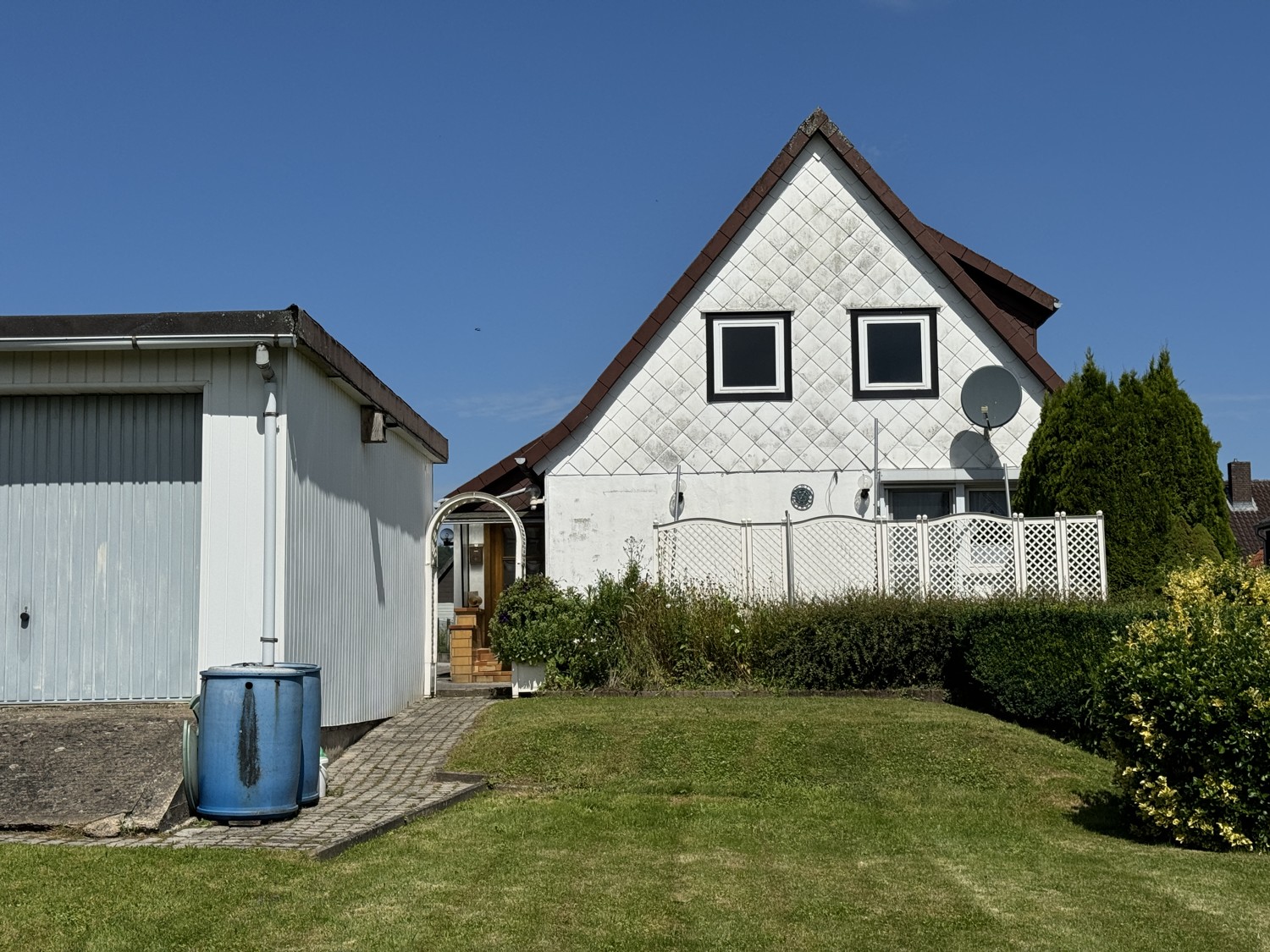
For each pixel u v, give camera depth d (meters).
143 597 10.58
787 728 11.48
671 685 14.41
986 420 16.61
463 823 8.72
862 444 17.22
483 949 5.75
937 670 13.87
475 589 23.86
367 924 6.04
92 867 6.86
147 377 10.38
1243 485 45.69
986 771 10.56
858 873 7.51
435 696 17.09
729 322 17.47
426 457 17.27
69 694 10.50
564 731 11.50
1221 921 6.43
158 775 8.39
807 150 17.67
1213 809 8.44
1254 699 8.23
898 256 17.45
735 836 8.59
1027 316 19.09
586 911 6.46
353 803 9.25
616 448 17.34
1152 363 15.33
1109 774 10.47
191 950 5.58
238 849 7.39
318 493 11.29
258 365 10.12
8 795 8.19
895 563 15.52
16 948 5.53
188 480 10.66
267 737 8.27
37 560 10.63
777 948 5.91
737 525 16.02
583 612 14.95
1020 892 7.04
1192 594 11.27
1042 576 14.93
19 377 10.39
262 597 10.16
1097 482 14.89
